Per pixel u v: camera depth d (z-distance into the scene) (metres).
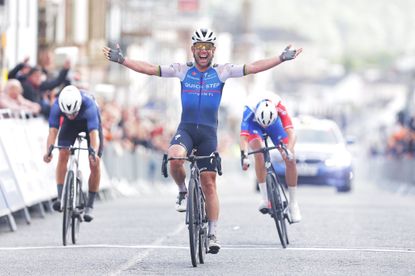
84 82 55.53
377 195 65.19
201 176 28.64
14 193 38.62
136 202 55.72
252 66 28.92
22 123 42.56
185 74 28.84
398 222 40.66
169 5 148.62
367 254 29.97
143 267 27.17
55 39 80.25
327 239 34.03
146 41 135.12
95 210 47.88
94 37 93.44
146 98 134.38
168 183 92.06
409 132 83.44
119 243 32.97
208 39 28.61
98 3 93.94
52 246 32.22
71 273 26.09
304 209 47.62
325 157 64.38
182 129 28.58
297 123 67.19
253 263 27.98
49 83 51.03
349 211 46.56
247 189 79.56
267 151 33.00
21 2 63.72
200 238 27.77
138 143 79.62
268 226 38.56
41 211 42.94
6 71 60.31
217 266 27.36
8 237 35.06
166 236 35.09
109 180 60.53
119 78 98.31
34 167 42.72
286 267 27.14
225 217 42.50
